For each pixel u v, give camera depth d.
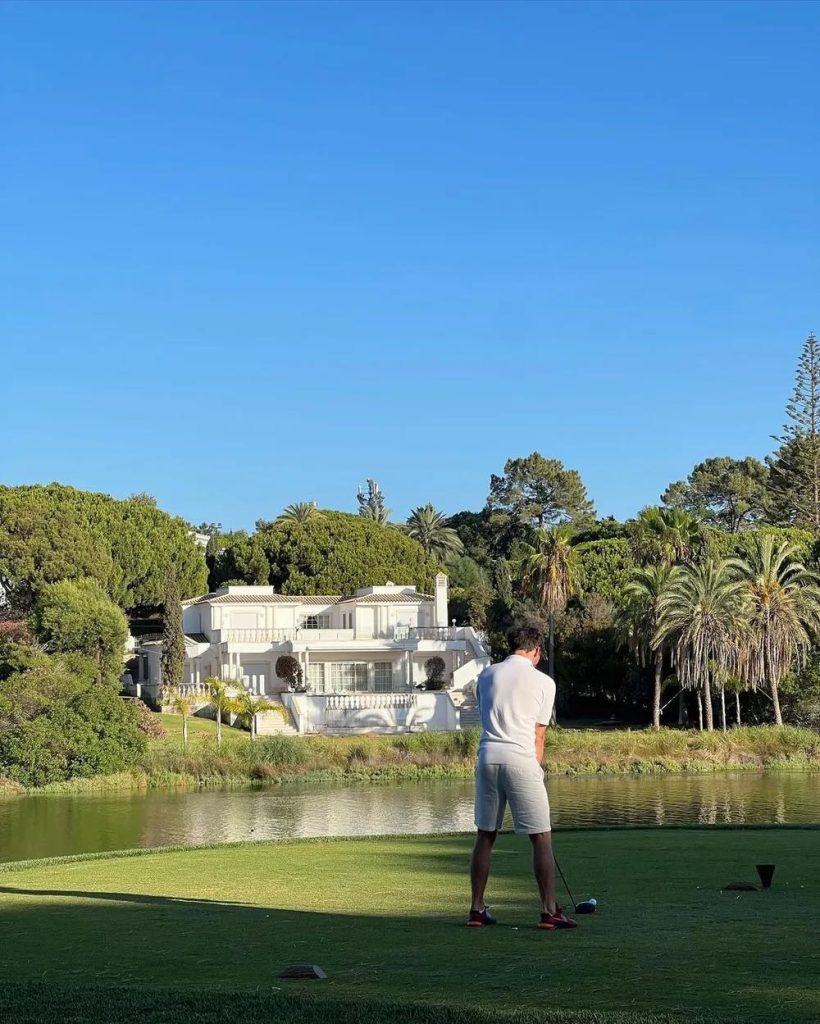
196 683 80.00
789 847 17.58
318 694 73.25
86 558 82.75
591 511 142.12
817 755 61.41
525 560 85.25
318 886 13.53
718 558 74.44
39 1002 7.65
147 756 56.84
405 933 10.19
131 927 10.85
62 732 54.09
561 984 8.02
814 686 70.69
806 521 110.88
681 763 59.62
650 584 74.69
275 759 57.75
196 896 12.91
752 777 55.12
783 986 7.85
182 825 39.28
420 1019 6.98
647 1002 7.45
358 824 38.56
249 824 39.22
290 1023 6.97
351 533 107.50
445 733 63.47
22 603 81.31
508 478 142.00
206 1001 7.55
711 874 14.38
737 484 133.75
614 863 15.54
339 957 9.17
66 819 41.66
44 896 13.20
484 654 86.31
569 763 59.19
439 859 16.20
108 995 7.84
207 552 118.62
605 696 85.50
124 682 86.75
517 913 11.31
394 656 87.12
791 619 69.00
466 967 8.65
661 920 10.75
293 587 104.25
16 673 59.19
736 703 73.25
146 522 95.50
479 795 10.52
